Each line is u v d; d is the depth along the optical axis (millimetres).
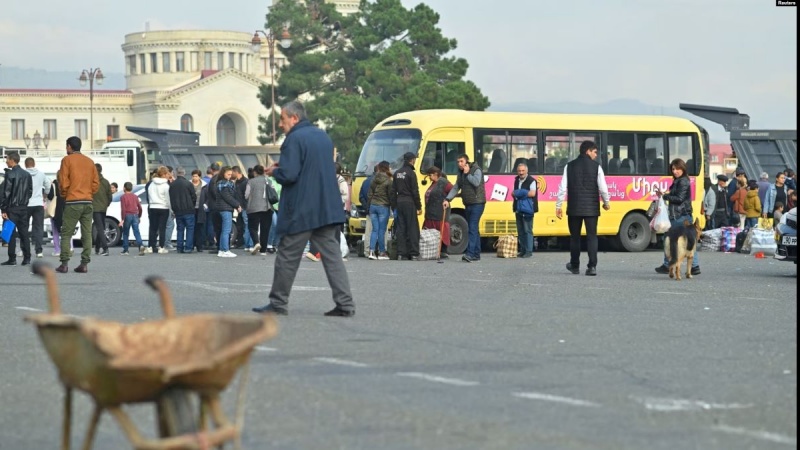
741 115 59969
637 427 10172
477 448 9398
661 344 15570
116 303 21250
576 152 44500
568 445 9477
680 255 28141
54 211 40438
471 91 106500
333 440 9750
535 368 13484
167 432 7887
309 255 36188
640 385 12328
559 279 27828
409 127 42781
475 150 43000
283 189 18906
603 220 44625
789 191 42906
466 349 15062
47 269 8445
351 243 44375
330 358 14281
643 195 45312
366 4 116875
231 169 39719
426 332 16859
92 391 7762
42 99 185875
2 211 33156
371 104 108000
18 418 10922
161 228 42344
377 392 11922
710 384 12391
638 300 22156
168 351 8172
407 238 37156
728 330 17188
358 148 107688
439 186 37844
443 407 11102
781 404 11266
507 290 24375
